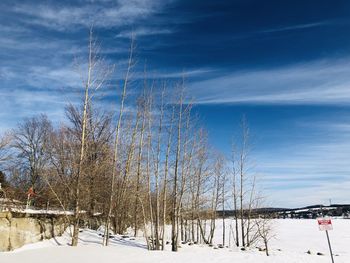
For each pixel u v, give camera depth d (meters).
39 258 18.91
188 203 39.94
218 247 37.78
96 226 38.47
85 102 26.36
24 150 41.06
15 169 39.53
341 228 82.31
